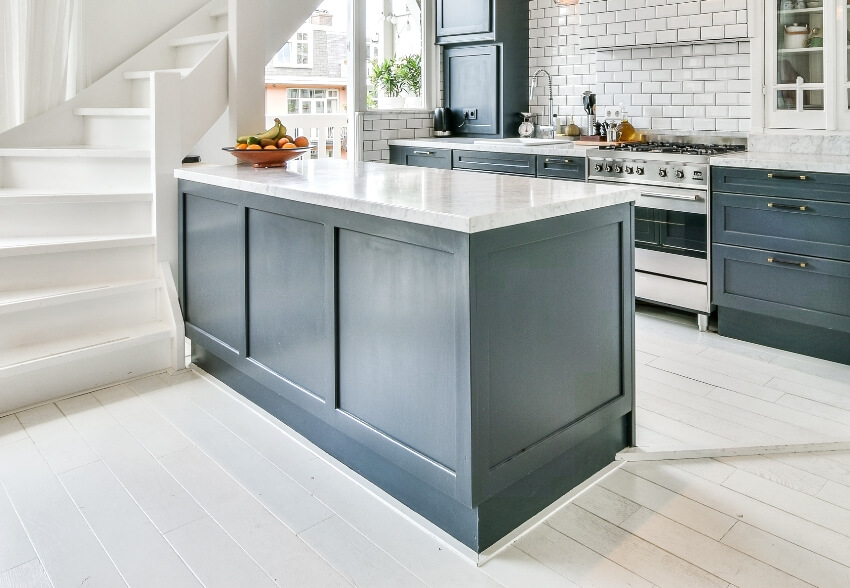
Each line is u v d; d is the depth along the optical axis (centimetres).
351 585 188
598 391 241
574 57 545
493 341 198
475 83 580
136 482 243
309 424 274
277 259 274
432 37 607
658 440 263
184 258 349
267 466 255
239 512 224
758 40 421
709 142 461
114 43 453
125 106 448
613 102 513
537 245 209
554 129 559
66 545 206
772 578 187
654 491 234
